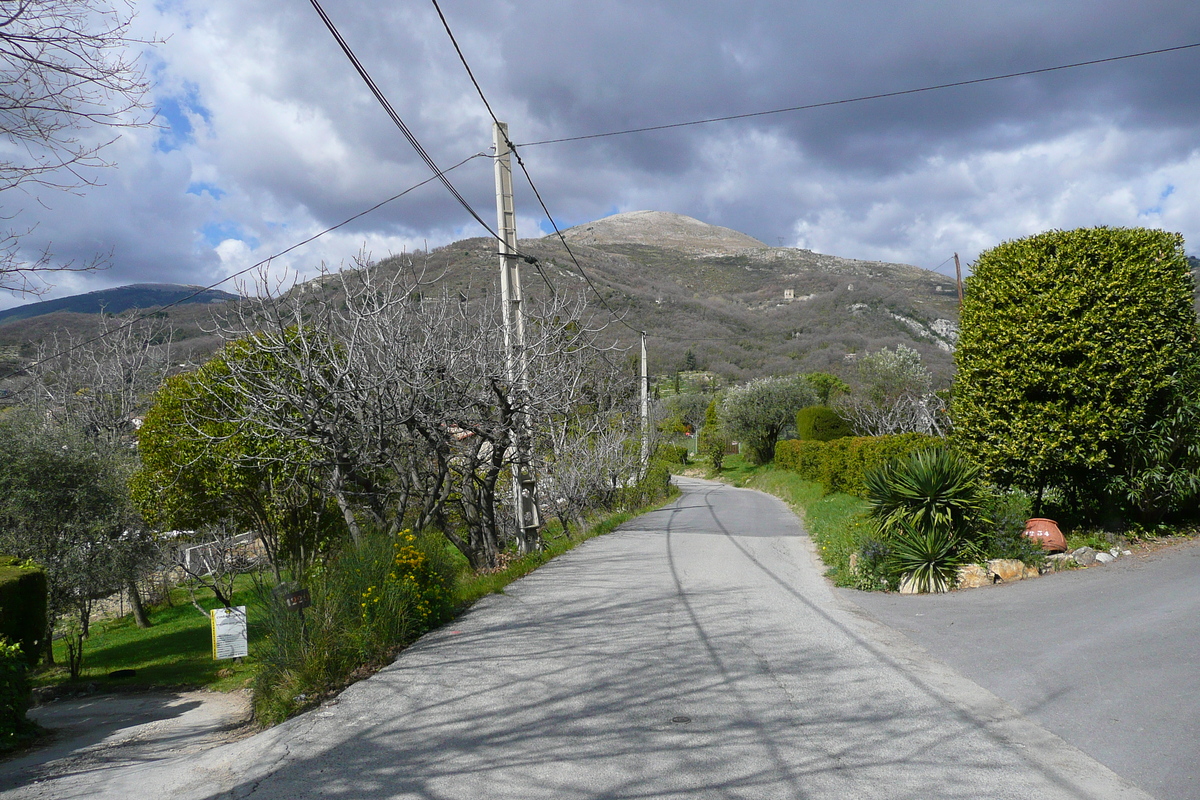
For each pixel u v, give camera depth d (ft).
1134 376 33.09
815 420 114.21
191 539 59.72
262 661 22.97
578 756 15.56
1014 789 13.44
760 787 13.79
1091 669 19.63
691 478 180.75
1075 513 37.91
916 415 99.04
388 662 23.81
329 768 15.70
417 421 33.14
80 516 46.01
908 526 32.71
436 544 31.50
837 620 27.07
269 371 31.96
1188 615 23.47
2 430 47.21
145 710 34.53
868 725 16.78
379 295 32.48
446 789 14.26
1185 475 34.09
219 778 16.14
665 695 19.20
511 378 39.50
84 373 87.97
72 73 18.61
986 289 36.96
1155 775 13.75
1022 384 34.83
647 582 35.76
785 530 61.21
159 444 47.06
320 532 49.24
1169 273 33.47
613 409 72.95
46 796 17.20
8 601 29.45
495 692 20.07
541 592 34.12
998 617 26.12
